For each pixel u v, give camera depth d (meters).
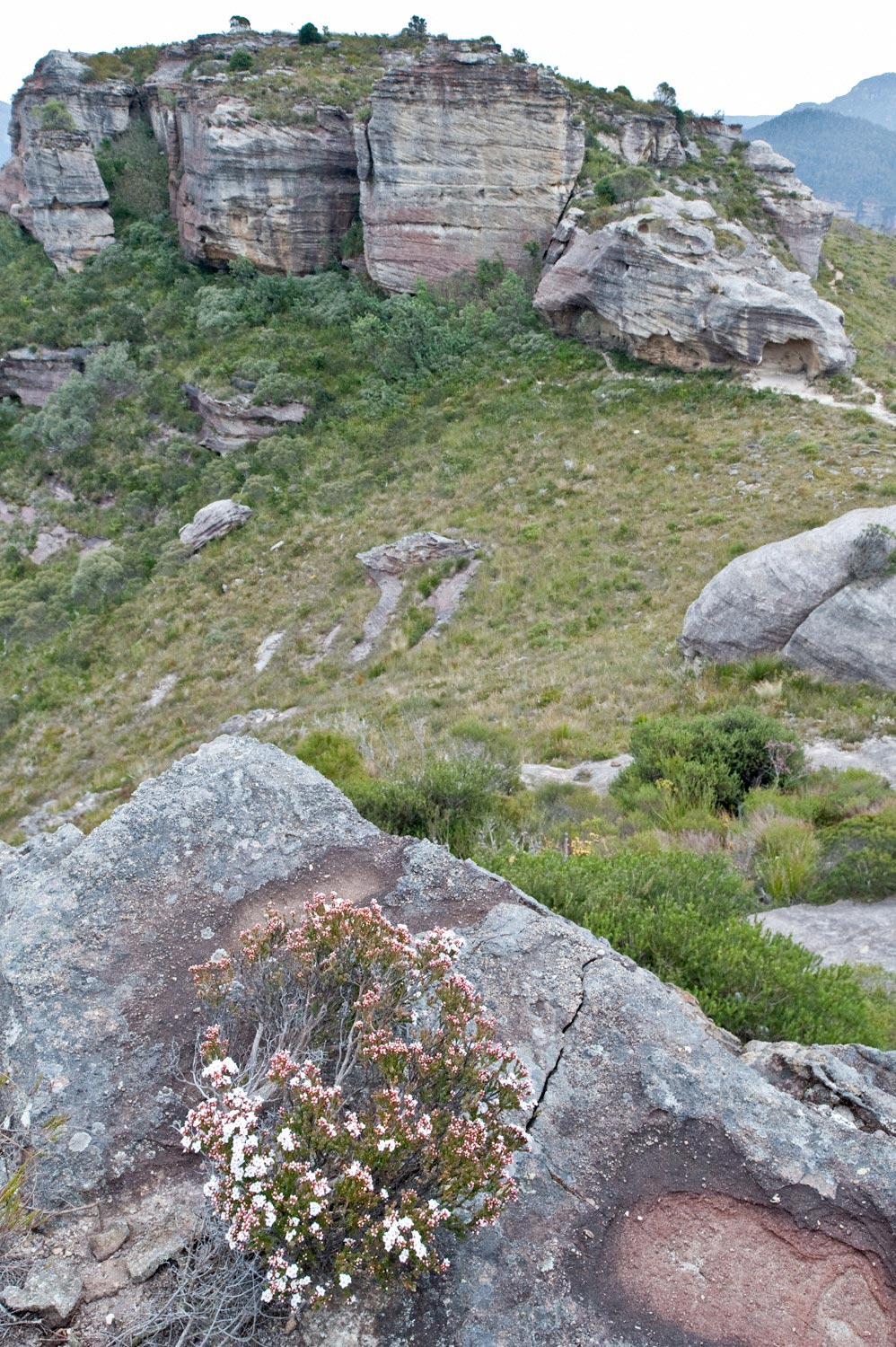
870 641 14.64
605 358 33.53
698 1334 3.11
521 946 4.79
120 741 23.59
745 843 10.43
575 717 16.53
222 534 32.03
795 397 28.44
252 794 5.91
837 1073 4.36
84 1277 3.17
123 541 34.59
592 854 8.66
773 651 16.05
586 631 20.69
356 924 4.04
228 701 23.55
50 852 5.69
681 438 27.98
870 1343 3.10
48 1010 4.24
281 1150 3.14
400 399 35.00
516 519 26.62
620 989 4.47
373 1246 3.10
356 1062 3.77
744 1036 5.44
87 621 30.53
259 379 36.44
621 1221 3.46
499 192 37.53
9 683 28.67
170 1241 3.29
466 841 10.06
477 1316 3.12
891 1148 3.73
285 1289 2.95
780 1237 3.42
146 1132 3.75
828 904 9.09
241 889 5.23
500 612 22.88
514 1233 3.39
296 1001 3.97
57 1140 3.67
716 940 6.08
